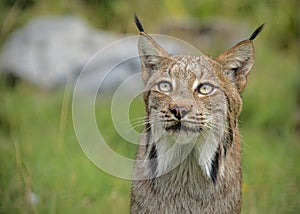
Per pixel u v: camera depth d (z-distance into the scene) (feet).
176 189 41.19
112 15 98.99
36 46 92.38
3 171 56.03
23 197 52.75
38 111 76.13
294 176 58.34
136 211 42.42
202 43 92.99
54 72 88.48
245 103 77.77
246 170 58.03
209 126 39.60
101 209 54.19
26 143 64.49
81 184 57.06
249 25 95.20
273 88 81.76
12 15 100.07
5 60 91.71
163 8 100.37
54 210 52.26
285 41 97.04
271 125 75.05
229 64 41.73
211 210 41.47
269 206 53.06
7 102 78.89
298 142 67.62
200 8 103.09
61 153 62.18
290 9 96.63
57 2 104.32
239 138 43.70
